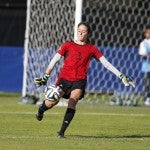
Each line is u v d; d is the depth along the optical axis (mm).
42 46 62156
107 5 67250
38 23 62250
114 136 35906
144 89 62938
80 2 56344
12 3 76312
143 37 68750
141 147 31469
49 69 33719
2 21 76062
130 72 66750
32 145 30953
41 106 33938
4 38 76188
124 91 65875
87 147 30766
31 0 62062
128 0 68188
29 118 44031
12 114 46688
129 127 40688
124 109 55312
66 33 61688
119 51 66625
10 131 36719
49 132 36688
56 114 47562
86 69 33844
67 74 33656
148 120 45562
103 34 68688
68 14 62062
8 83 71875
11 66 71625
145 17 68875
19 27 75875
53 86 33625
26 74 60875
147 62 62500
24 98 58344
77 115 47688
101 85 66750
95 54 34094
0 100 61781
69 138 33938
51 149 29844
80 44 34031
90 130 38500
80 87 33375
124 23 68438
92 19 67812
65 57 33969
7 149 29531
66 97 34250
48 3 62781
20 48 71250
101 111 52250
